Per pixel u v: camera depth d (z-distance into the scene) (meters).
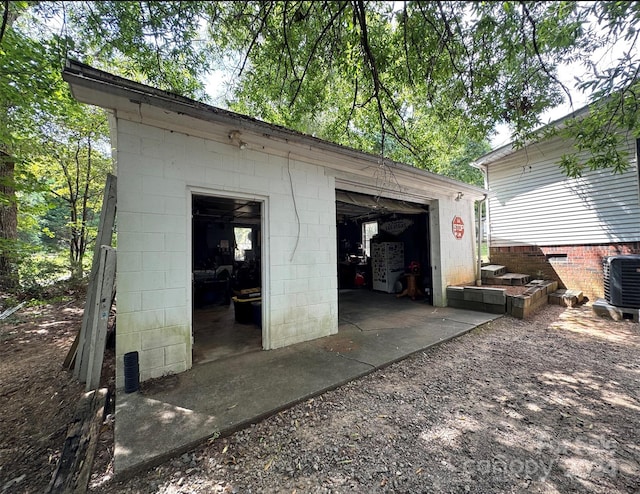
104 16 2.97
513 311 5.75
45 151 7.77
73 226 9.32
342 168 4.88
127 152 2.93
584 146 3.15
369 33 2.76
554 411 2.47
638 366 3.39
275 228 4.06
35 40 4.52
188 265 3.30
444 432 2.19
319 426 2.27
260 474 1.79
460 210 7.42
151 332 3.03
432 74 2.74
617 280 5.53
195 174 3.36
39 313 6.46
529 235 7.96
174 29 3.21
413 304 7.11
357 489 1.67
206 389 2.78
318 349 3.94
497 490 1.65
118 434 2.07
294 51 3.16
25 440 2.21
